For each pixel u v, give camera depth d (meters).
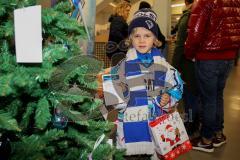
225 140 2.50
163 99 1.34
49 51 0.68
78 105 0.83
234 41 2.14
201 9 2.07
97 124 0.88
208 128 2.29
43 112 0.67
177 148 1.29
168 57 3.69
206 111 2.27
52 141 0.78
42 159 0.69
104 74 1.17
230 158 2.23
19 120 0.72
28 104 0.71
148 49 1.40
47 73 0.65
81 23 0.84
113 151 0.90
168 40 3.73
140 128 1.30
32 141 0.70
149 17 1.42
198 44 2.14
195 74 2.31
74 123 0.82
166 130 1.26
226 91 4.66
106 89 1.16
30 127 0.75
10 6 0.64
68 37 0.78
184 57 2.56
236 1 2.10
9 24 0.65
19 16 0.60
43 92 0.70
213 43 2.09
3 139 0.71
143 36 1.39
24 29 0.60
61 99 0.71
